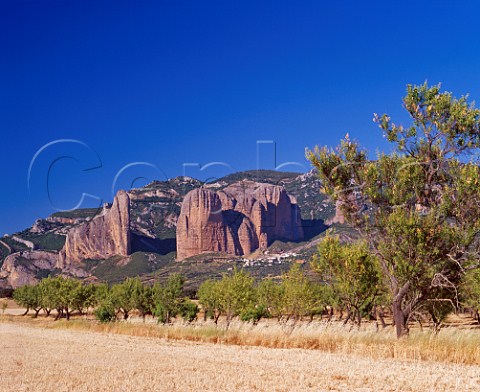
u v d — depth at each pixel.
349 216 26.09
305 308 46.88
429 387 12.63
